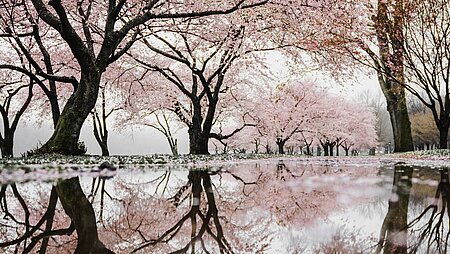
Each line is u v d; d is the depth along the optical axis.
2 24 13.68
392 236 1.89
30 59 13.54
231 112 32.72
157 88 24.50
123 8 16.31
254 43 19.20
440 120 17.83
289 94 34.50
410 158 14.31
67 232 2.15
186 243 1.89
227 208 2.93
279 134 34.78
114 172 6.64
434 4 17.20
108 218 2.56
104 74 22.11
